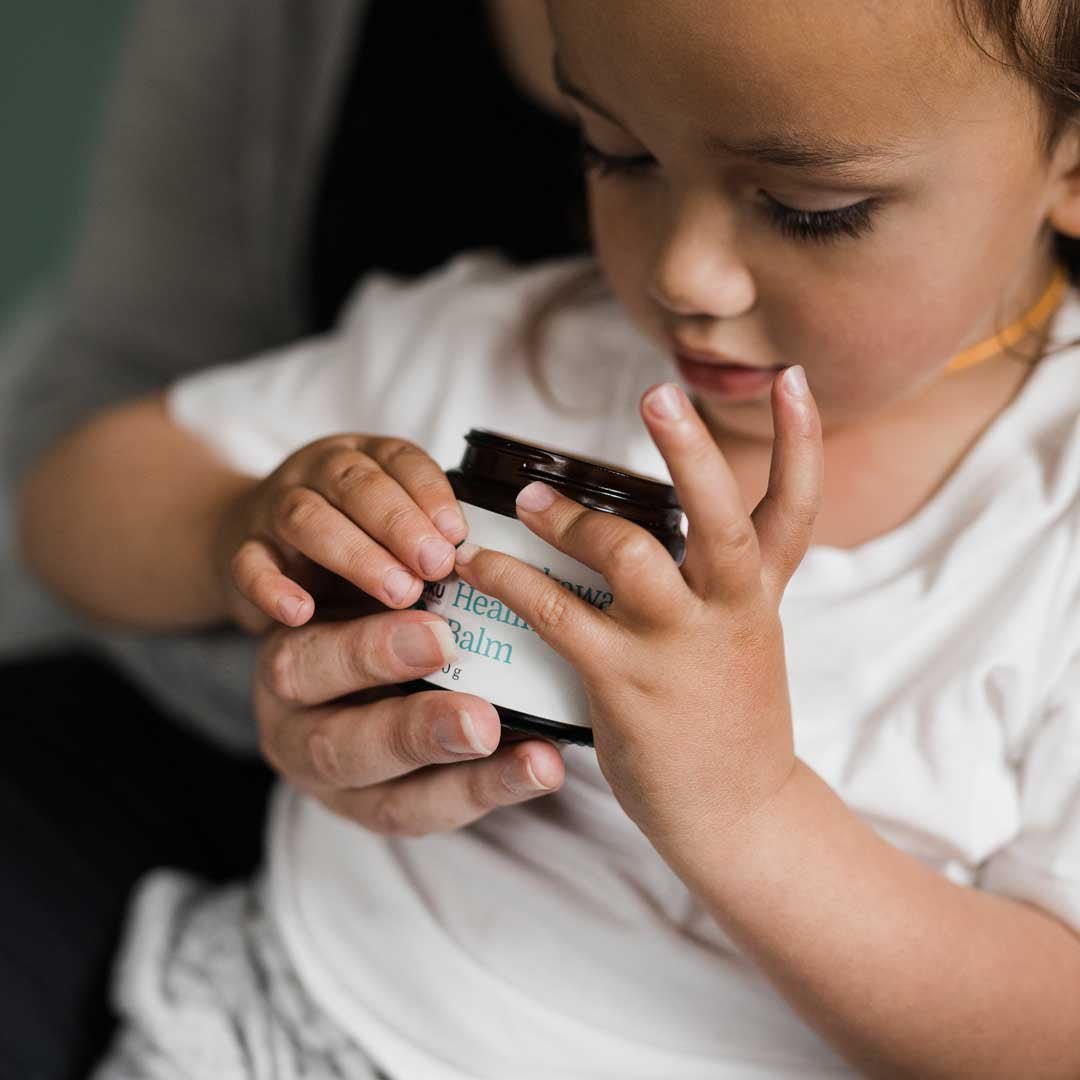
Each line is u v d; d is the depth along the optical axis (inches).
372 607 29.8
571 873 35.1
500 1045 34.5
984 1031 29.9
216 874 46.5
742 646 26.0
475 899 35.7
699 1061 33.7
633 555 24.8
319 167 51.8
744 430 35.2
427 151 50.7
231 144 54.4
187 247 54.9
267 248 54.3
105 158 56.6
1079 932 31.4
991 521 34.1
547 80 42.9
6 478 54.4
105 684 52.6
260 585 28.9
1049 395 35.2
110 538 42.0
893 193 28.5
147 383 55.1
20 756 47.8
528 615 25.8
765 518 26.1
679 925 34.4
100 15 94.5
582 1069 34.1
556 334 40.4
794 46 26.4
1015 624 32.7
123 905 43.6
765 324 30.8
